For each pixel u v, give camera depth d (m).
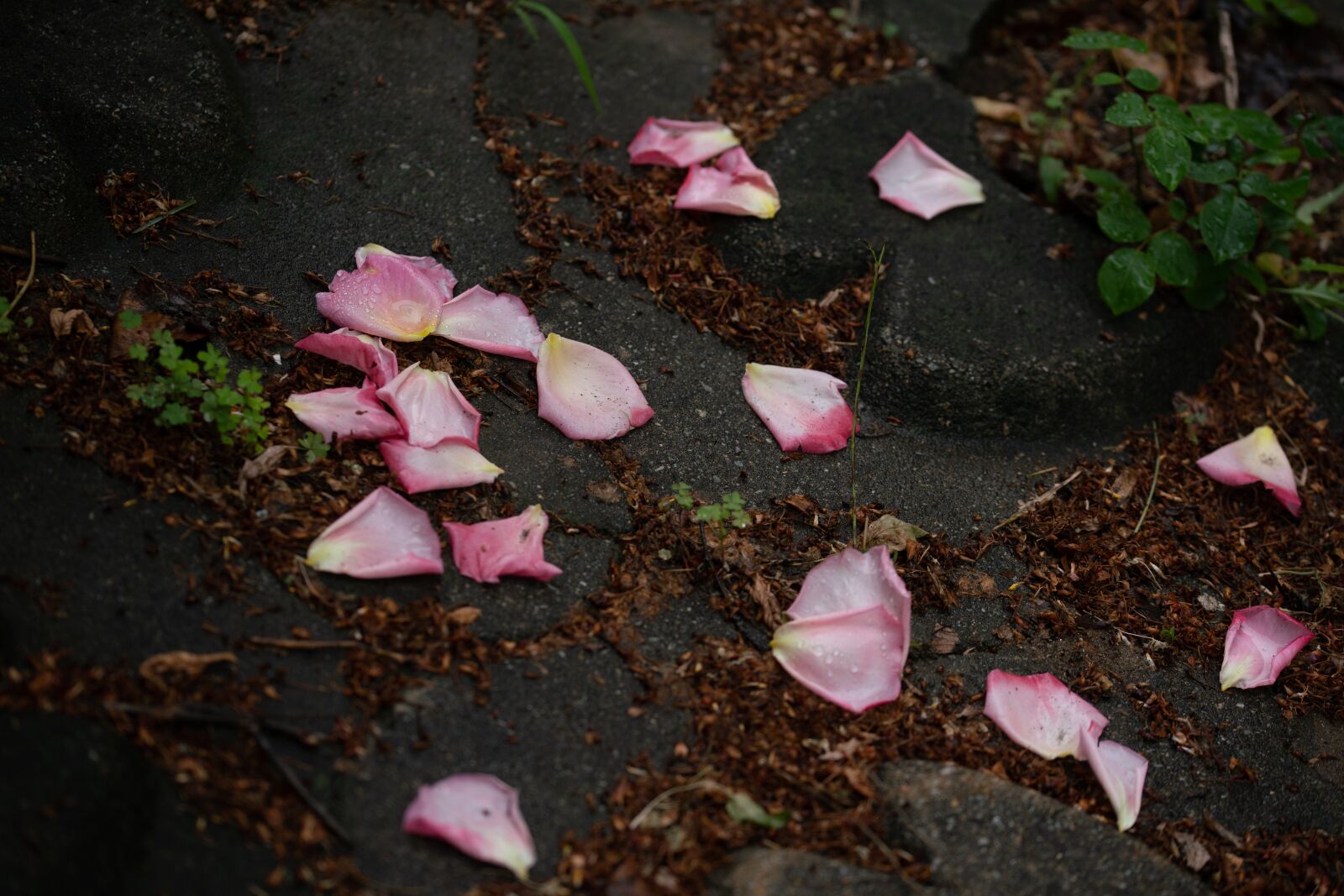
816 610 1.28
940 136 1.48
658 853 1.21
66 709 1.19
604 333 1.36
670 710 1.24
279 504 1.26
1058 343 1.39
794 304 1.40
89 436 1.26
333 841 1.19
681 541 1.29
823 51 1.52
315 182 1.38
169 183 1.35
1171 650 1.31
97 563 1.23
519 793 1.21
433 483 1.28
